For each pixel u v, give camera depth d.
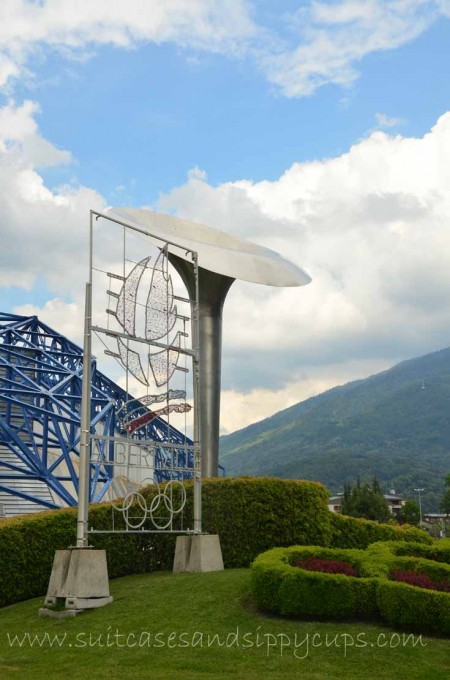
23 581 16.28
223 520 19.23
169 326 18.58
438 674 9.91
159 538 19.16
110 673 9.81
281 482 19.59
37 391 36.22
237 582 14.52
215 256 21.45
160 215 23.23
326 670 9.98
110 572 17.97
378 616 12.35
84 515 14.62
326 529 19.52
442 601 11.59
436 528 139.50
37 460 34.12
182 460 34.19
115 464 16.38
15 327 50.06
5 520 16.95
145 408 18.73
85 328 15.81
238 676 9.59
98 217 16.91
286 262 23.98
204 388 22.03
